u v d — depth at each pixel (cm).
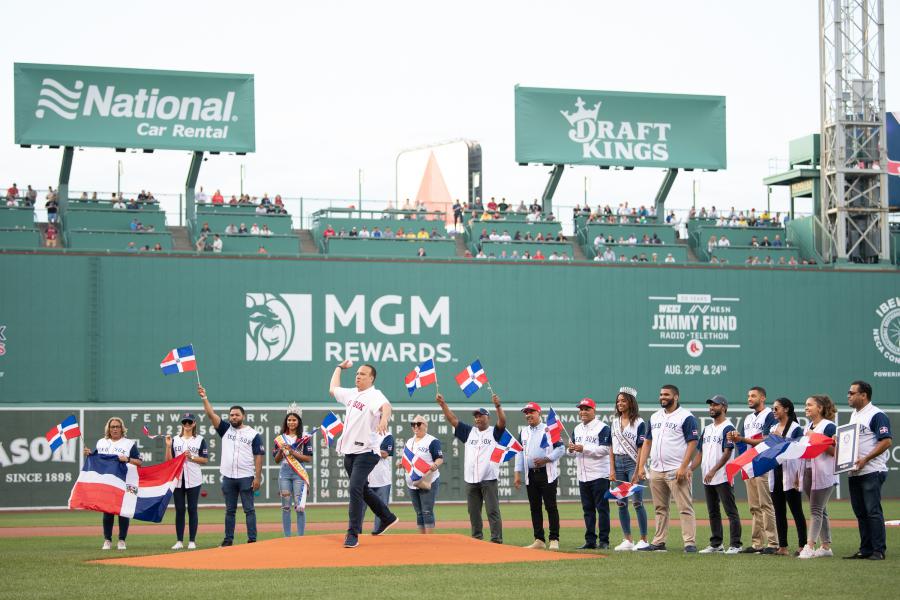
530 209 4712
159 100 4197
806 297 4191
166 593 1165
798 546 1788
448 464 3684
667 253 4512
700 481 3816
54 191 4147
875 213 4519
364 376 1542
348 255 3859
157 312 3666
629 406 1831
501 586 1217
